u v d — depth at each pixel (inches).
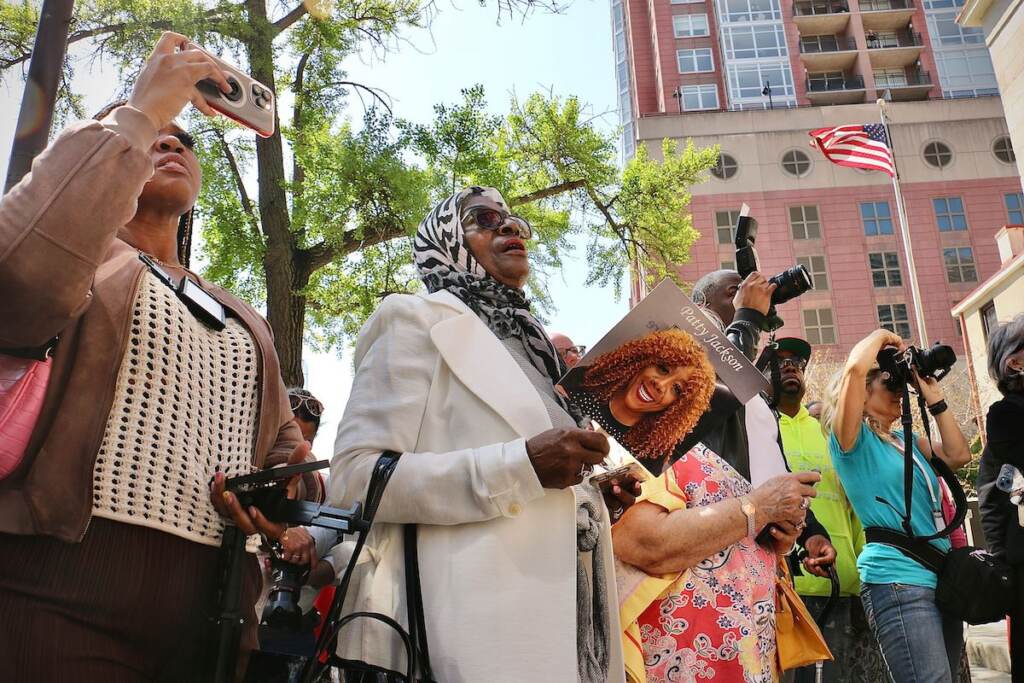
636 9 2315.5
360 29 446.3
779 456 111.1
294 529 82.8
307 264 427.5
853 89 2092.8
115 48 367.9
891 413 137.3
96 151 52.5
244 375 70.2
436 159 415.2
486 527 68.6
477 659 63.9
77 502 53.9
